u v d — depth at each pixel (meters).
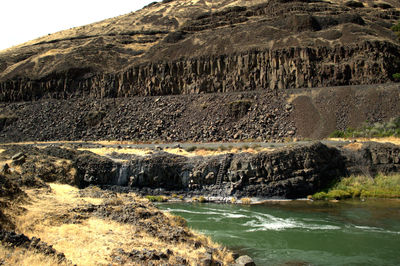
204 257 16.56
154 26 118.06
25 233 15.73
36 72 88.81
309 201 37.44
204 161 42.81
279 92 65.50
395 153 41.69
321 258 20.64
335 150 43.47
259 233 25.80
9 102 84.38
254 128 58.81
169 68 78.94
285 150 40.88
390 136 48.84
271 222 29.05
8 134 71.25
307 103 60.28
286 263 19.83
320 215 31.14
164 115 67.81
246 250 22.05
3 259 12.02
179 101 71.00
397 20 96.19
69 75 84.56
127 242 16.80
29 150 39.25
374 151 42.69
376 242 23.41
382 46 68.00
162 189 43.06
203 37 86.25
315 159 40.50
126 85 80.62
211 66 75.69
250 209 34.44
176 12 129.62
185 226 23.14
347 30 74.25
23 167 32.72
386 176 40.88
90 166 44.19
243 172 40.25
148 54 87.25
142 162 43.94
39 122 73.62
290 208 34.25
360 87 60.06
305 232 25.92
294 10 89.88
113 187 43.44
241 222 29.20
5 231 13.80
